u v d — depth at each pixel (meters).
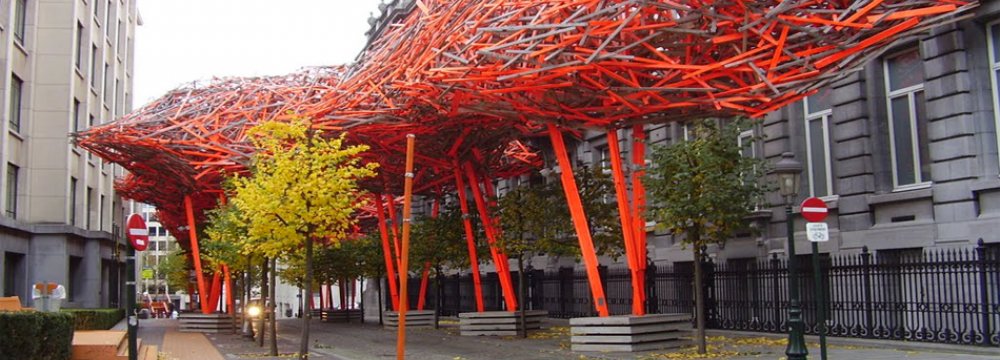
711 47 17.50
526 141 35.16
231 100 31.31
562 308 33.62
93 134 31.25
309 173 18.20
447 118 25.12
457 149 28.02
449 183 33.38
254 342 27.62
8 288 34.75
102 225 47.41
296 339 28.94
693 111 19.44
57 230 36.62
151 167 34.19
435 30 20.61
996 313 17.42
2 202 32.50
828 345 19.38
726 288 24.98
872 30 16.23
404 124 25.61
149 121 31.12
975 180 19.06
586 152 33.47
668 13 16.81
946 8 15.03
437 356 21.09
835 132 22.69
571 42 16.84
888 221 21.20
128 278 13.47
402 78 23.39
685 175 17.77
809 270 22.12
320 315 46.38
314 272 41.78
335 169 19.16
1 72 32.94
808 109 24.02
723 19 16.25
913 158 21.02
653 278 27.59
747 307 24.12
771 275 23.33
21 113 36.12
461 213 30.91
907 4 15.63
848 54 16.11
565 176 21.30
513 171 34.53
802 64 16.58
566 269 33.75
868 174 21.75
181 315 36.09
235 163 28.98
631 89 17.67
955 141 19.50
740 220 18.64
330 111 26.31
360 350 23.55
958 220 19.31
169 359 20.53
